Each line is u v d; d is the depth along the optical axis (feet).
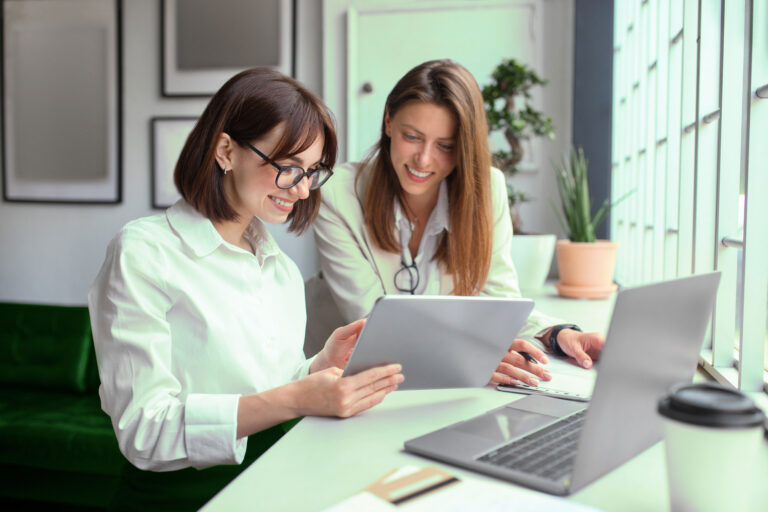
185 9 9.75
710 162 4.31
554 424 2.60
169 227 3.28
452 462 2.25
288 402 2.80
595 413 1.97
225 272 3.31
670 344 2.31
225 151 3.24
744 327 3.40
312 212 3.82
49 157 10.43
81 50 10.19
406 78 4.45
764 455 2.39
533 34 8.75
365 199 4.92
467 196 4.53
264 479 2.16
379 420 2.78
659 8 5.69
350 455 2.37
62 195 10.43
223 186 3.32
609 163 8.32
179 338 3.19
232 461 2.81
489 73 8.90
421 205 4.97
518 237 7.32
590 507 1.86
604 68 8.26
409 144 4.42
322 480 2.15
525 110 8.06
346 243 4.93
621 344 1.97
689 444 1.77
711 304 2.53
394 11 8.98
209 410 2.78
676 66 5.24
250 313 3.34
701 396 1.85
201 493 3.25
